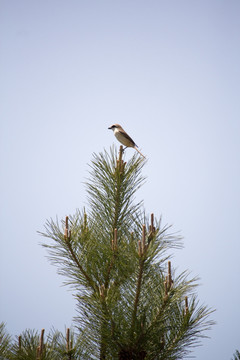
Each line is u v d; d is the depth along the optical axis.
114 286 8.55
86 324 8.27
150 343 8.05
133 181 9.92
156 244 8.30
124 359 8.02
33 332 8.15
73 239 8.98
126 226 9.50
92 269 8.78
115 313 8.11
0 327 7.96
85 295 8.41
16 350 7.82
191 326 8.09
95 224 9.52
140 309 8.24
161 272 8.62
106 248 8.75
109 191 9.80
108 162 9.98
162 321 8.07
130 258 8.44
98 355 8.17
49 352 7.63
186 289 8.20
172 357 8.02
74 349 7.84
